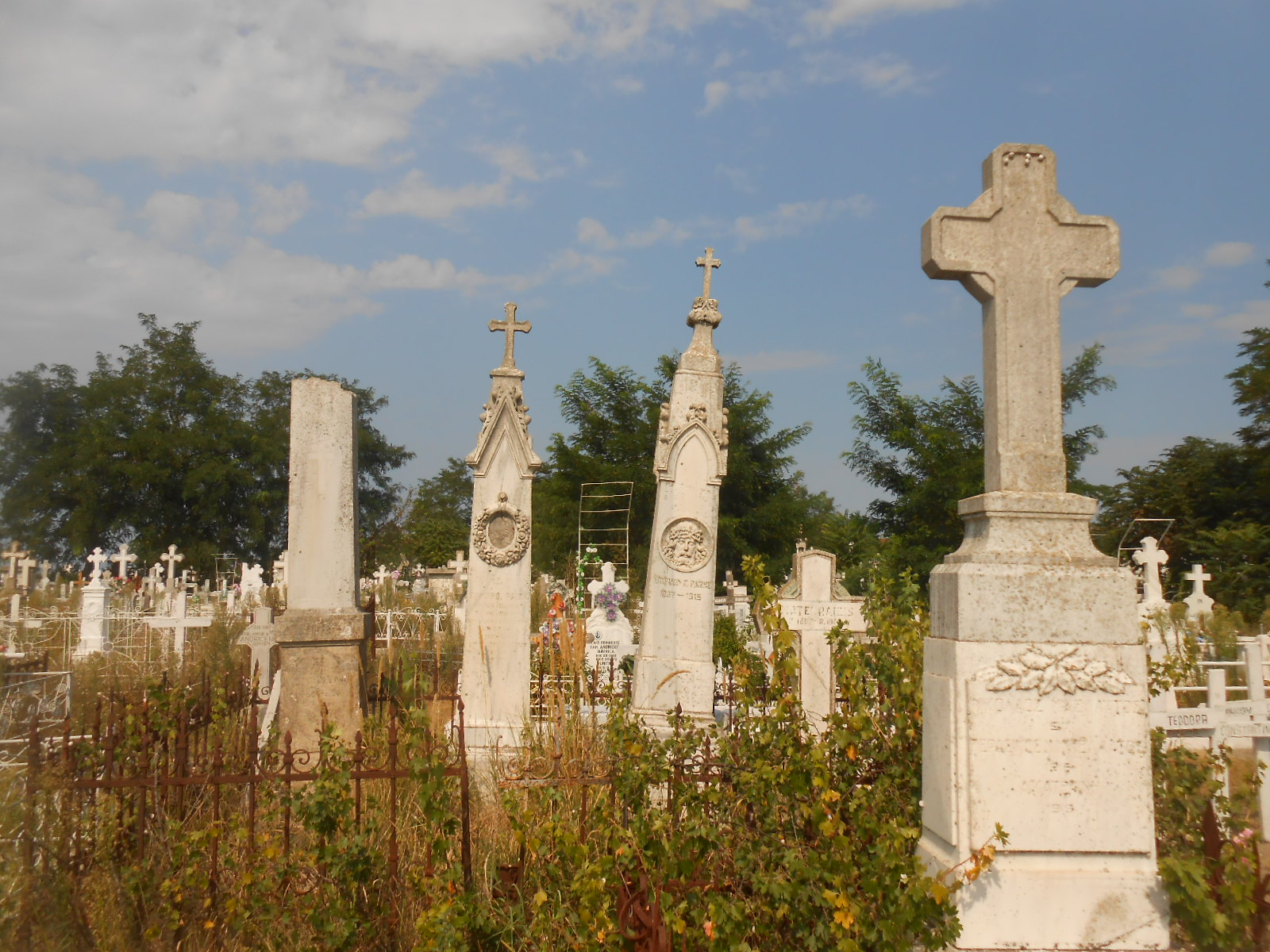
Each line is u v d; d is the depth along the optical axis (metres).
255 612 11.71
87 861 5.00
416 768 4.95
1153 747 5.19
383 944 4.85
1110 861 4.26
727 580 25.44
